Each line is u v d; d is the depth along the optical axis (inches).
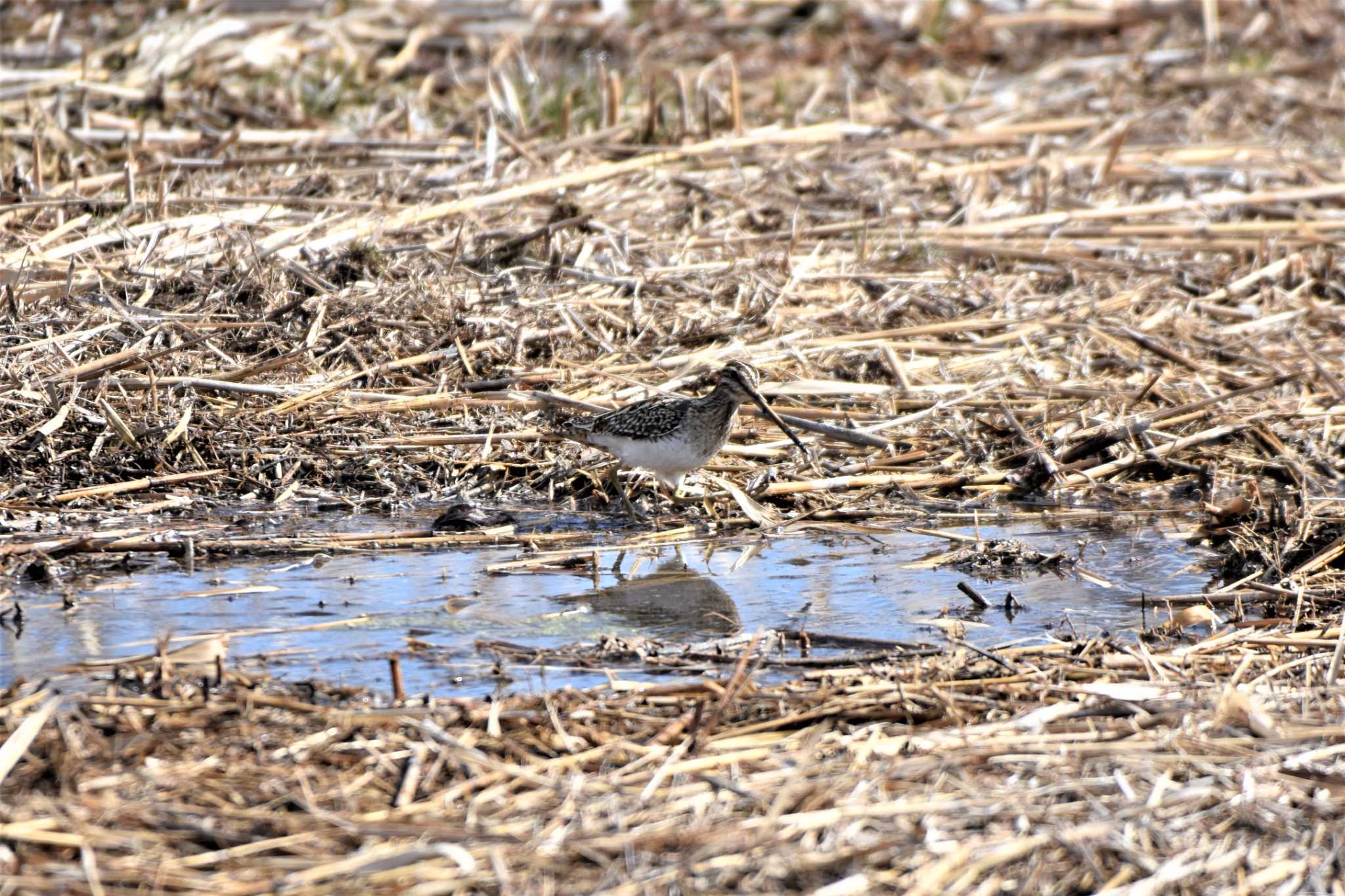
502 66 968.9
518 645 389.1
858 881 267.0
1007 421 574.9
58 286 592.4
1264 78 1043.9
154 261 627.2
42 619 402.9
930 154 860.0
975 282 694.5
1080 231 753.0
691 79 979.9
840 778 302.0
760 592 443.5
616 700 344.5
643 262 684.1
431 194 726.5
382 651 385.4
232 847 277.1
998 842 281.3
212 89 864.9
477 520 494.9
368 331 595.8
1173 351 631.2
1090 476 546.9
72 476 504.4
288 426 539.8
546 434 540.1
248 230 661.3
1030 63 1085.8
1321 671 366.6
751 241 714.8
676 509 523.5
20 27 958.4
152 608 414.0
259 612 412.8
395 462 530.9
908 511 523.2
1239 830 292.0
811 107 928.9
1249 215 788.6
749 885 268.1
